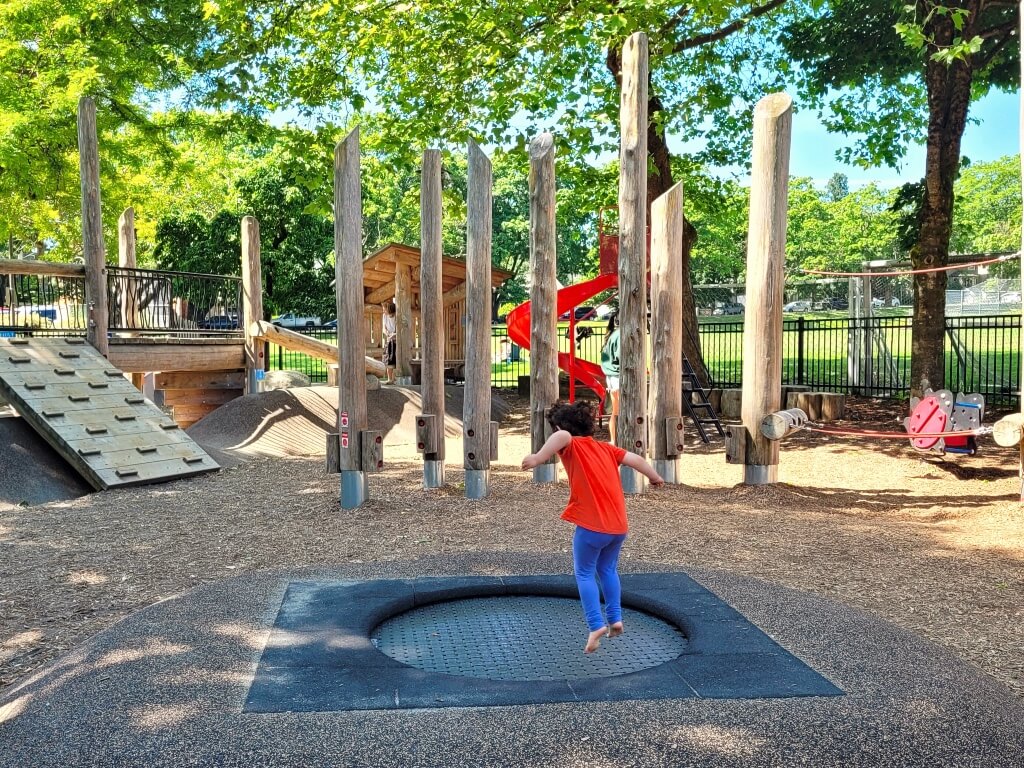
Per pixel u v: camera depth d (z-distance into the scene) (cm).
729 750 340
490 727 358
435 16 1588
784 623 499
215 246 3472
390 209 4606
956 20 1106
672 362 992
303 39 1712
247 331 1662
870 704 382
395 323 1995
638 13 1228
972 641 521
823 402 1223
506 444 1392
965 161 1916
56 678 422
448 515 860
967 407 1080
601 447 480
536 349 997
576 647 477
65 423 1062
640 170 938
